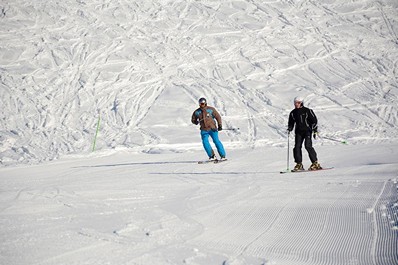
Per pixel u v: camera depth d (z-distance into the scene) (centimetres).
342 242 1484
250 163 3859
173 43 10438
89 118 7819
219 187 2628
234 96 8431
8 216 1875
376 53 10162
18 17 11069
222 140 6562
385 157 3875
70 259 1309
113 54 9925
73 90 8706
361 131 6956
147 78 9138
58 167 4388
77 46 10150
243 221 1798
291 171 3209
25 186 2889
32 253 1360
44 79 9006
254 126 7225
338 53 10125
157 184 2817
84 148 6469
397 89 8712
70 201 2223
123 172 3659
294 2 12188
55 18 11138
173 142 6606
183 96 8438
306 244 1477
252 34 10781
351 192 2255
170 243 1488
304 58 9925
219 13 11631
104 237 1541
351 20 11506
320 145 5597
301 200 2141
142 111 8006
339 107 8012
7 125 7481
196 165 3903
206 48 10269
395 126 7225
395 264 1263
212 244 1483
